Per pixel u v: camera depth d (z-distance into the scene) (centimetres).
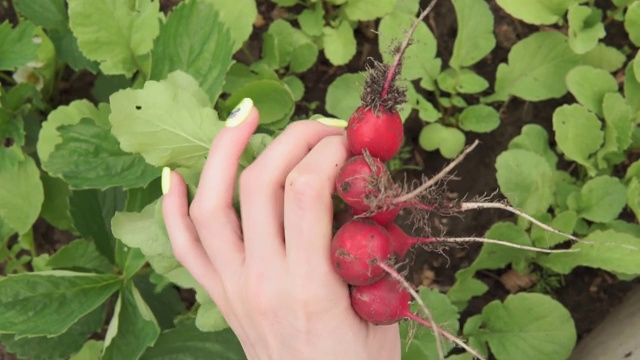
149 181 44
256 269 28
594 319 58
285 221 27
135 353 45
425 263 59
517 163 54
